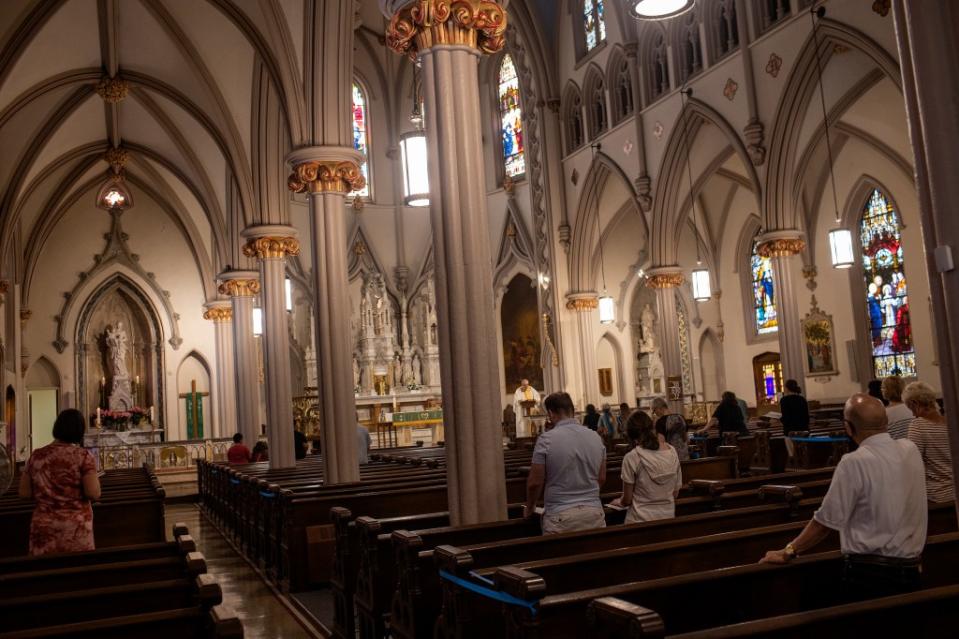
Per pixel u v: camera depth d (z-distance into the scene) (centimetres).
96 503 925
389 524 765
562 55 2836
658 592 401
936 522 618
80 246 3097
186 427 3155
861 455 426
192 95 2205
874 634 341
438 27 905
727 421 1591
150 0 1934
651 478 673
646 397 3119
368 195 3297
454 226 886
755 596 425
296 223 3159
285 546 1027
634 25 2492
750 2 2052
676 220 2483
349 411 1465
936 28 392
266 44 1670
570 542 568
